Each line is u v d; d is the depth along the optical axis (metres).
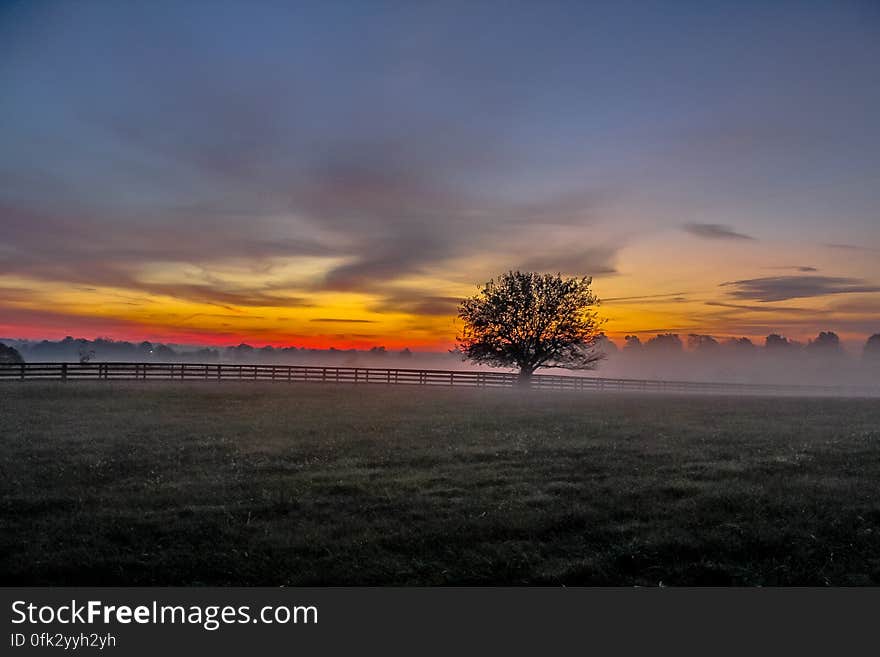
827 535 10.84
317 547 10.46
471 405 34.72
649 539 10.58
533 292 53.41
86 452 18.64
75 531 11.16
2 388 36.59
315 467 16.83
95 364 44.47
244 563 9.89
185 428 23.91
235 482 14.94
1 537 10.80
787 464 16.47
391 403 35.19
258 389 42.28
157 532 11.22
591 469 16.33
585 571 9.65
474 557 10.05
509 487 14.28
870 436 21.84
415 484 14.66
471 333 54.53
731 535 10.77
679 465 16.62
